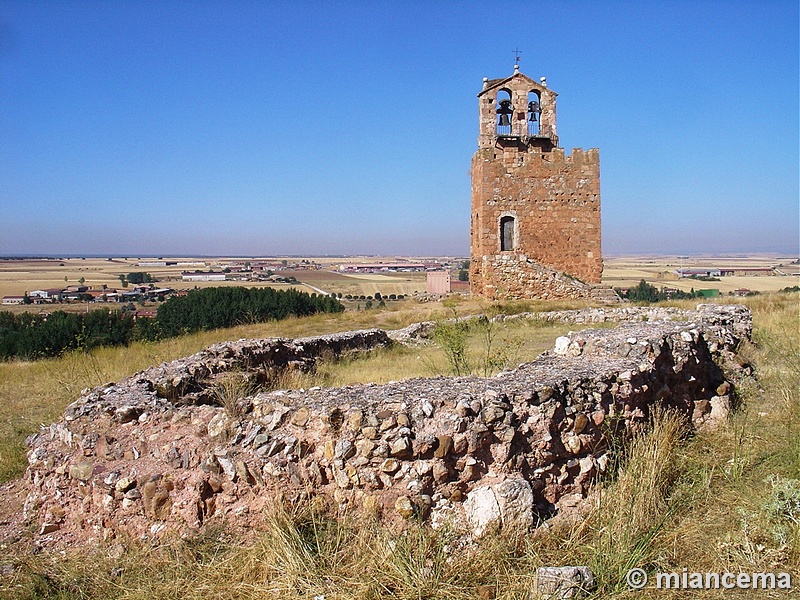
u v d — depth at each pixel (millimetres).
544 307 25922
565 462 6605
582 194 31688
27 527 6773
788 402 8844
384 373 13383
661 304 25547
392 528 5840
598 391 7137
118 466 6586
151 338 21750
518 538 5777
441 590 5156
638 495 6055
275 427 6535
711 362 10250
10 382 14594
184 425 6883
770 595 5016
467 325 20188
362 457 6090
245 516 6152
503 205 31328
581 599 4992
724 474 6918
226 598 5238
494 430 6258
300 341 15250
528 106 31828
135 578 5625
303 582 5234
